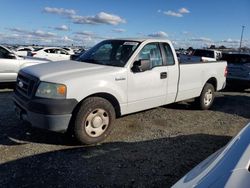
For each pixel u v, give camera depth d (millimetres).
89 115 5262
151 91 6402
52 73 5285
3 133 5750
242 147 2135
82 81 5195
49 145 5281
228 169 1899
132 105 6070
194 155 5117
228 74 13367
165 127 6688
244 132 2428
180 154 5141
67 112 5008
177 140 5867
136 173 4371
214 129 6785
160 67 6598
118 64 5977
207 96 8391
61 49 25922
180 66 7125
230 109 8945
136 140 5754
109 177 4223
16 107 5613
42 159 4707
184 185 1999
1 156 4758
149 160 4836
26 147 5145
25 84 5418
